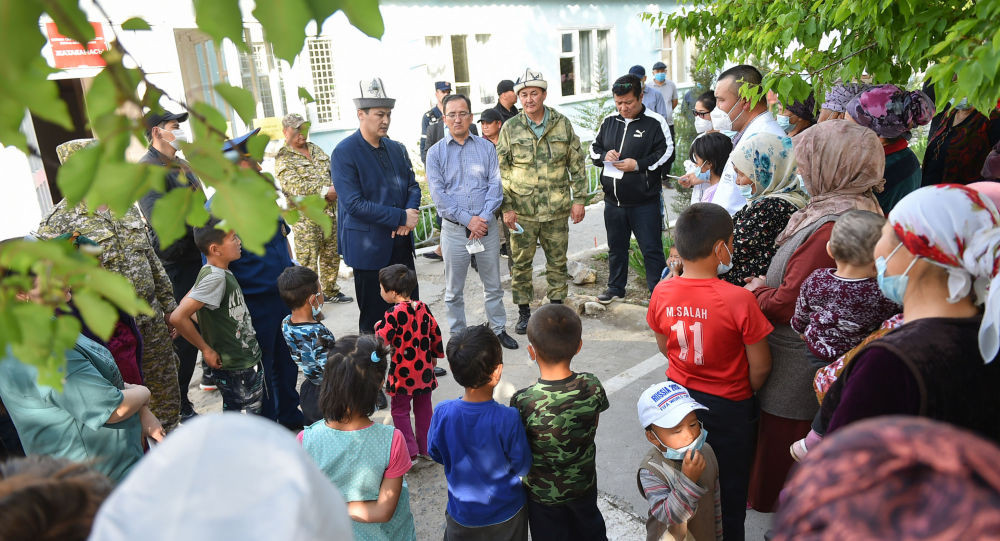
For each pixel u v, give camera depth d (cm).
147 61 750
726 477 253
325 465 224
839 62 276
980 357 132
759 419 263
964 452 58
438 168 484
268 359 389
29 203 658
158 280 354
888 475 58
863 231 202
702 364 247
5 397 212
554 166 521
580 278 641
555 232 538
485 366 238
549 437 237
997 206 152
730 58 385
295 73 1017
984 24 185
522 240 530
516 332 538
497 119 661
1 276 85
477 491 242
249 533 68
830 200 236
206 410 444
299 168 625
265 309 383
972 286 135
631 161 526
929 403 131
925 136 911
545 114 523
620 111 538
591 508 253
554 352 239
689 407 216
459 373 240
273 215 87
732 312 237
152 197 352
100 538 69
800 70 278
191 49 798
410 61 1152
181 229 89
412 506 328
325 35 1031
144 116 84
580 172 546
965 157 356
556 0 1343
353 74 1074
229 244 338
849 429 66
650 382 438
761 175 271
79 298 84
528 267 538
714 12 371
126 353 296
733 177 346
